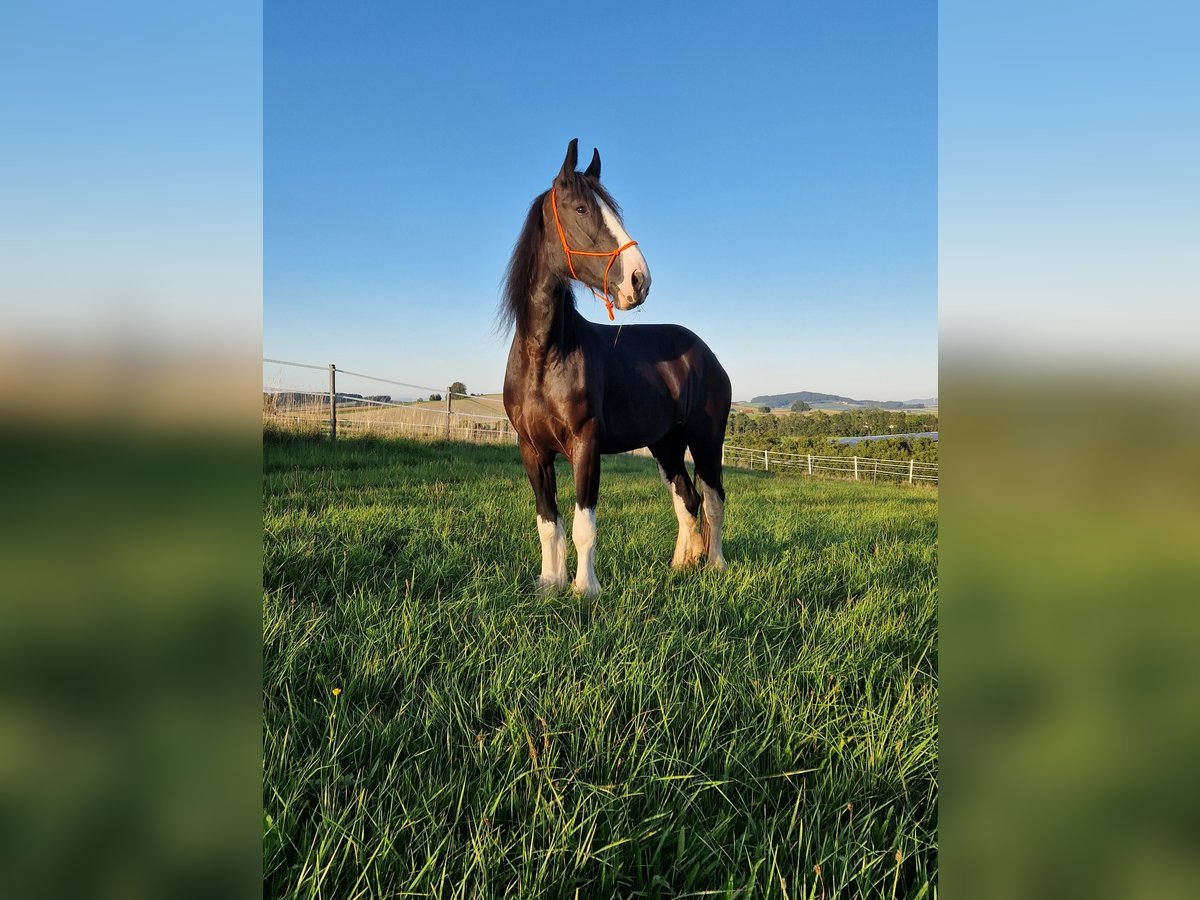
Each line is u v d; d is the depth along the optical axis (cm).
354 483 639
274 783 156
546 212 326
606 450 388
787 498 895
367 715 192
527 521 477
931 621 283
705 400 435
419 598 294
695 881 140
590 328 368
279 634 236
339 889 134
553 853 139
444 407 1198
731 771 173
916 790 167
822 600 334
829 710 202
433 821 146
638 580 348
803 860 143
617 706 205
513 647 246
